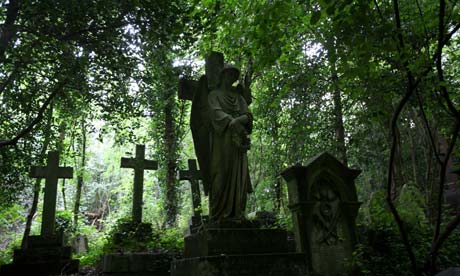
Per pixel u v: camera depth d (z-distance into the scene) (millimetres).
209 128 7215
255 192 17500
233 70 7320
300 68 11797
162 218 18797
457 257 7836
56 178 12078
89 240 18531
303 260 6066
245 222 6336
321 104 13250
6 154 10977
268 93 13328
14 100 9812
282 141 14789
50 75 9594
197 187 13805
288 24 8289
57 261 10555
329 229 7926
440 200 5500
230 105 7180
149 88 11523
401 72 7500
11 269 10180
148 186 25781
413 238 8008
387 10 5586
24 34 8008
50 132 12609
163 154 16781
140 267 8891
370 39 5469
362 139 13523
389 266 7254
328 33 7484
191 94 7762
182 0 9820
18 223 25938
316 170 8195
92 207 35906
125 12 8383
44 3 7484
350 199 8305
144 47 9281
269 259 5867
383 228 8352
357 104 13828
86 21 8180
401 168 13320
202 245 6047
